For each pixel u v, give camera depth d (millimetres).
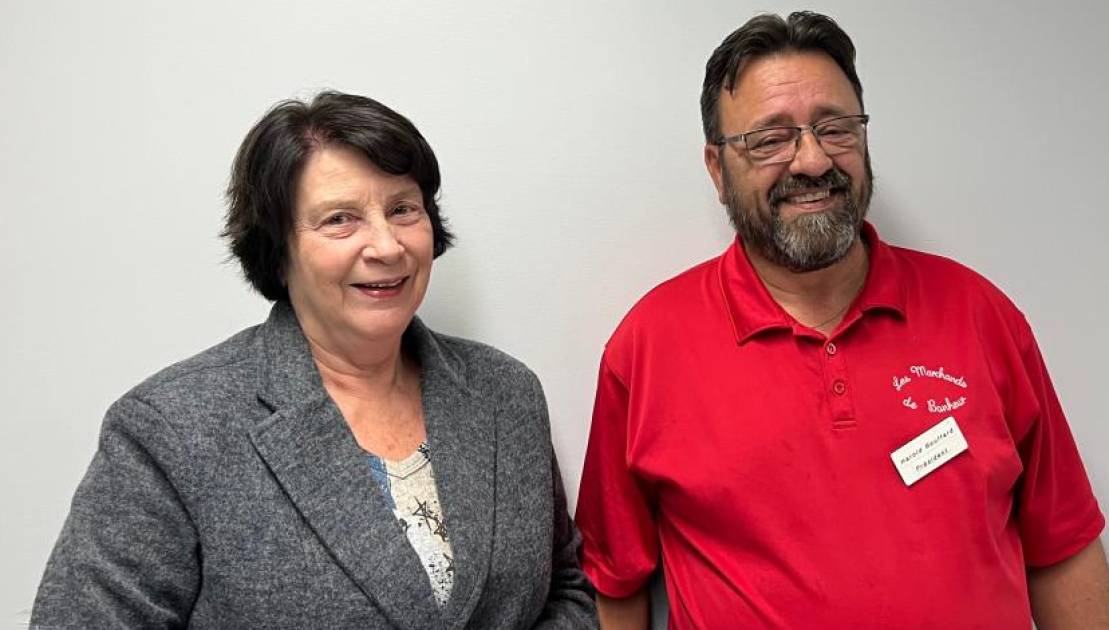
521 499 1116
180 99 1312
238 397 985
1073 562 1253
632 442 1231
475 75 1354
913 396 1132
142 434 940
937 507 1100
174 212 1319
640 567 1279
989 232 1430
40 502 1312
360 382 1088
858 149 1151
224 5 1312
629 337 1268
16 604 1314
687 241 1408
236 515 937
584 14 1366
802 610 1093
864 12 1402
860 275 1227
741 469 1136
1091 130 1436
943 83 1414
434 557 1014
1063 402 1445
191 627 967
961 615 1076
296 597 931
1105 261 1442
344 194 985
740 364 1178
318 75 1331
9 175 1290
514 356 1390
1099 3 1430
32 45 1287
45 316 1305
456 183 1360
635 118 1386
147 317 1321
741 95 1160
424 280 1072
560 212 1383
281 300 1106
